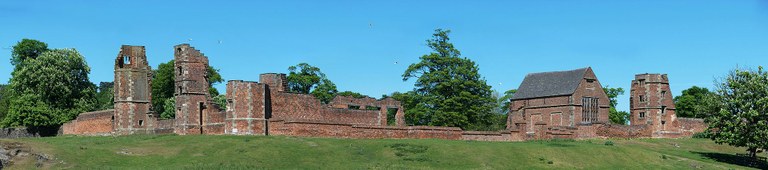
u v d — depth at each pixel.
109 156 68.25
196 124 89.88
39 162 64.25
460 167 71.81
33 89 108.56
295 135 85.06
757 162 87.19
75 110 108.94
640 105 119.25
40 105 106.38
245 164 67.31
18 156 65.19
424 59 119.19
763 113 84.19
